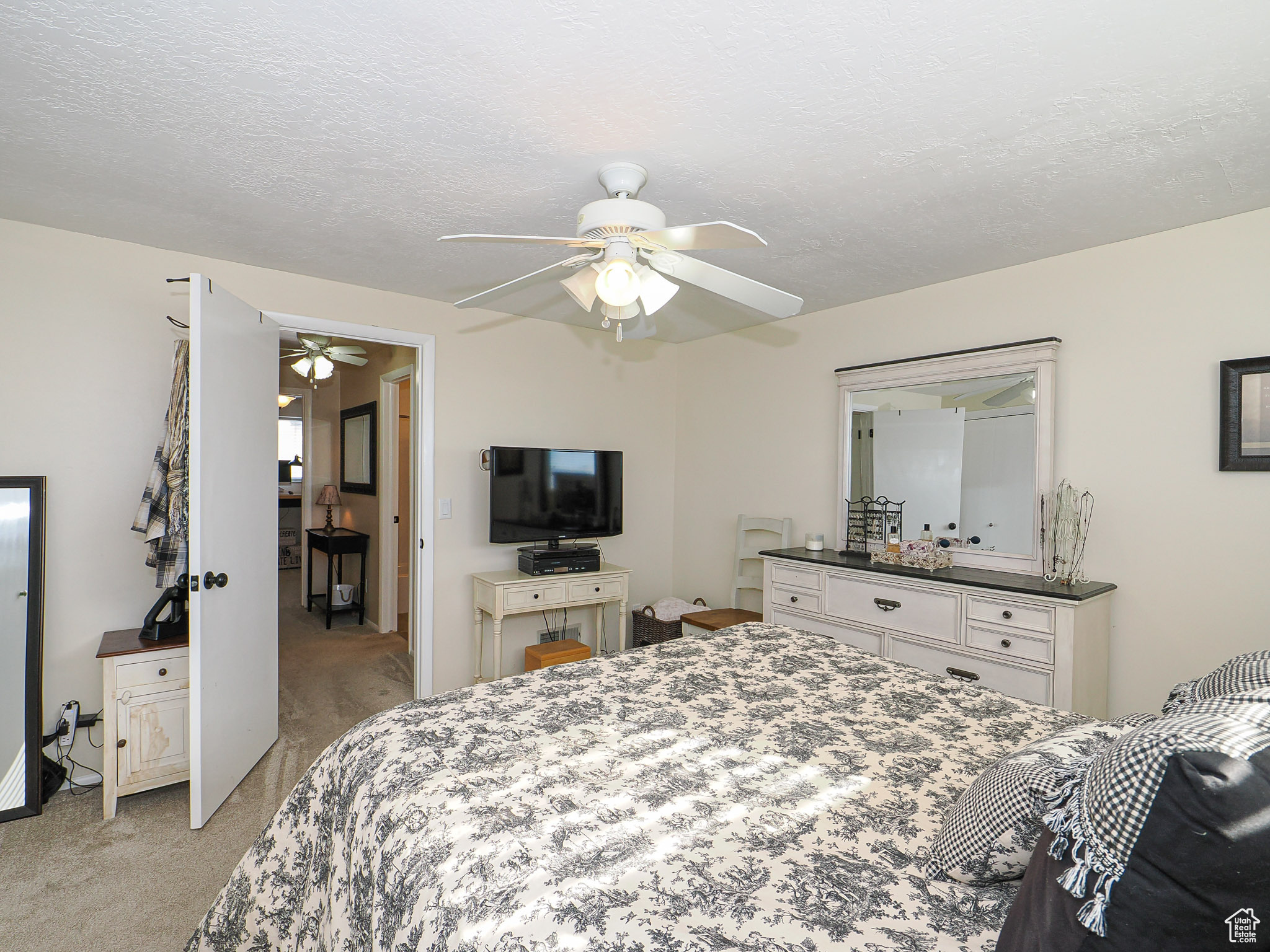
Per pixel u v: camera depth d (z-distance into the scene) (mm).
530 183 2197
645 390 4770
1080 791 826
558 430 4312
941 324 3289
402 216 2502
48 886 2045
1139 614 2617
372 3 1320
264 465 2973
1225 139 1851
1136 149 1917
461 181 2182
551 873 1035
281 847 1626
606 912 941
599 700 1825
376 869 1189
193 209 2439
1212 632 2438
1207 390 2449
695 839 1139
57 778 2619
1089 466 2760
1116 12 1328
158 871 2135
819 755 1484
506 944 896
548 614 4352
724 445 4547
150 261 2863
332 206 2404
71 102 1710
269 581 3029
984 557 3088
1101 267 2729
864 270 3078
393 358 5070
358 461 5895
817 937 896
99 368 2764
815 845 1125
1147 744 732
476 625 3820
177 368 2662
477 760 1438
